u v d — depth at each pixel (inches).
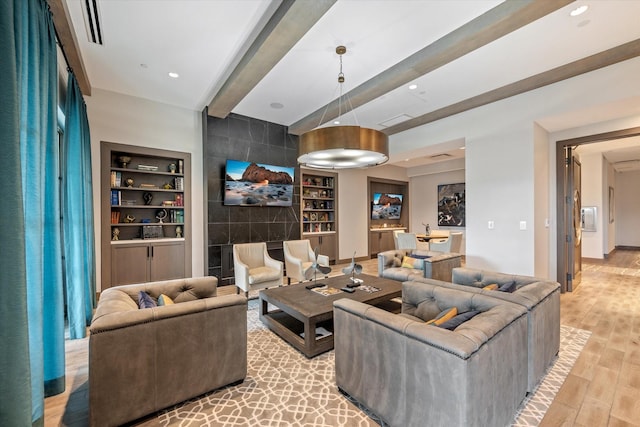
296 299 116.3
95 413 62.7
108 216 168.9
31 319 59.3
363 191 327.0
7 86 47.1
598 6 95.5
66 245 118.7
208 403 75.2
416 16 101.7
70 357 103.3
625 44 116.9
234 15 104.3
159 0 96.3
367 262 308.7
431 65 126.1
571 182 182.5
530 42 115.4
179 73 148.1
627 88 128.4
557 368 91.3
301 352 103.3
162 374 70.4
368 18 102.7
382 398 64.5
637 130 150.2
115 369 64.7
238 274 166.4
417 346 56.8
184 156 195.2
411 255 187.0
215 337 78.3
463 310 82.1
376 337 65.7
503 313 66.5
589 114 148.4
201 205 201.5
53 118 83.2
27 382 47.9
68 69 117.6
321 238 288.0
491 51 121.8
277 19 101.7
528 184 159.3
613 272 234.5
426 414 55.4
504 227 168.6
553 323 92.3
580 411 71.8
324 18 102.3
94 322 64.3
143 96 177.3
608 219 317.1
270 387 82.2
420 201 376.2
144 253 180.2
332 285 137.3
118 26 109.8
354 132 107.1
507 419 63.5
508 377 63.6
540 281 98.4
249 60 125.0
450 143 201.9
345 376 75.2
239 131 207.5
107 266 167.8
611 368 91.4
